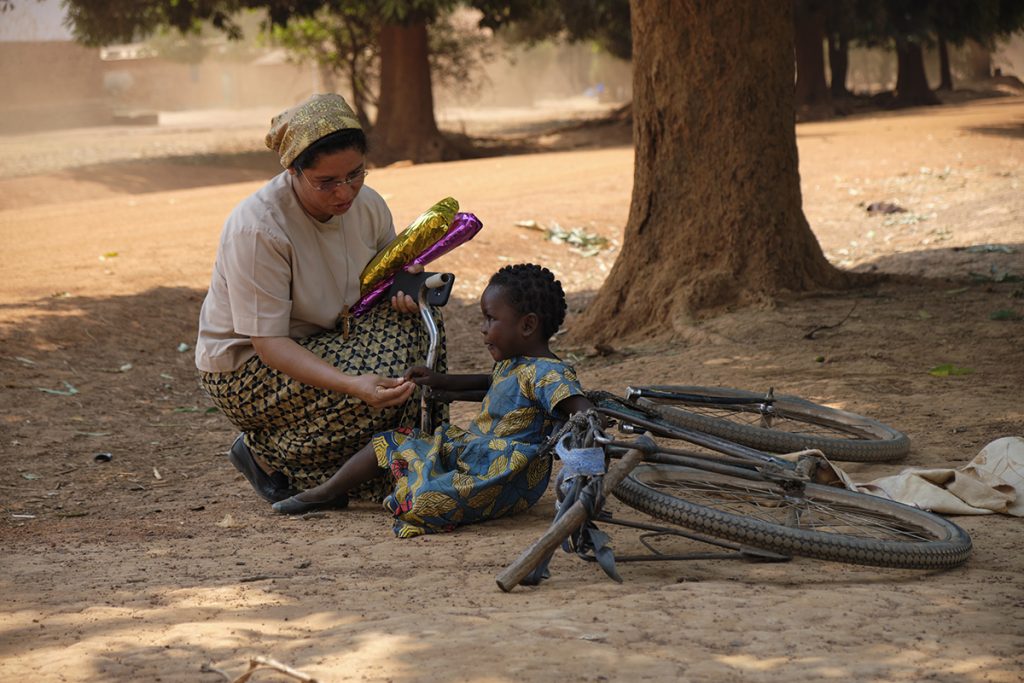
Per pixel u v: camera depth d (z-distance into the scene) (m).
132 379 7.84
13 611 3.04
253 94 80.50
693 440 3.64
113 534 4.17
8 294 9.76
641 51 8.70
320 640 2.65
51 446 5.98
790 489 3.69
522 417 3.91
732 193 8.55
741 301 8.38
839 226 14.34
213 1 27.48
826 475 4.11
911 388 6.08
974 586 3.18
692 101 8.53
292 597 3.11
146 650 2.60
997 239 12.17
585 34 38.91
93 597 3.18
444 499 3.82
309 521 4.20
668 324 8.30
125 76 73.88
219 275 4.23
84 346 8.52
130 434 6.37
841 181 17.95
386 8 24.80
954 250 11.59
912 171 18.66
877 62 83.62
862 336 7.39
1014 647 2.60
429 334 4.12
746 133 8.50
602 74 88.75
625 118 38.06
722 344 7.49
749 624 2.77
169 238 12.98
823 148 22.78
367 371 4.18
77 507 4.80
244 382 4.24
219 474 5.39
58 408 6.88
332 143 3.87
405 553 3.63
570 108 79.94
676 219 8.66
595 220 14.36
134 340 8.88
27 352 8.10
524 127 49.38
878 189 17.06
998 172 17.86
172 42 73.69
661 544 3.67
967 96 50.75
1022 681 2.38
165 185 25.66
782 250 8.62
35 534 4.23
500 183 18.70
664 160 8.66
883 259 11.66
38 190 22.86
